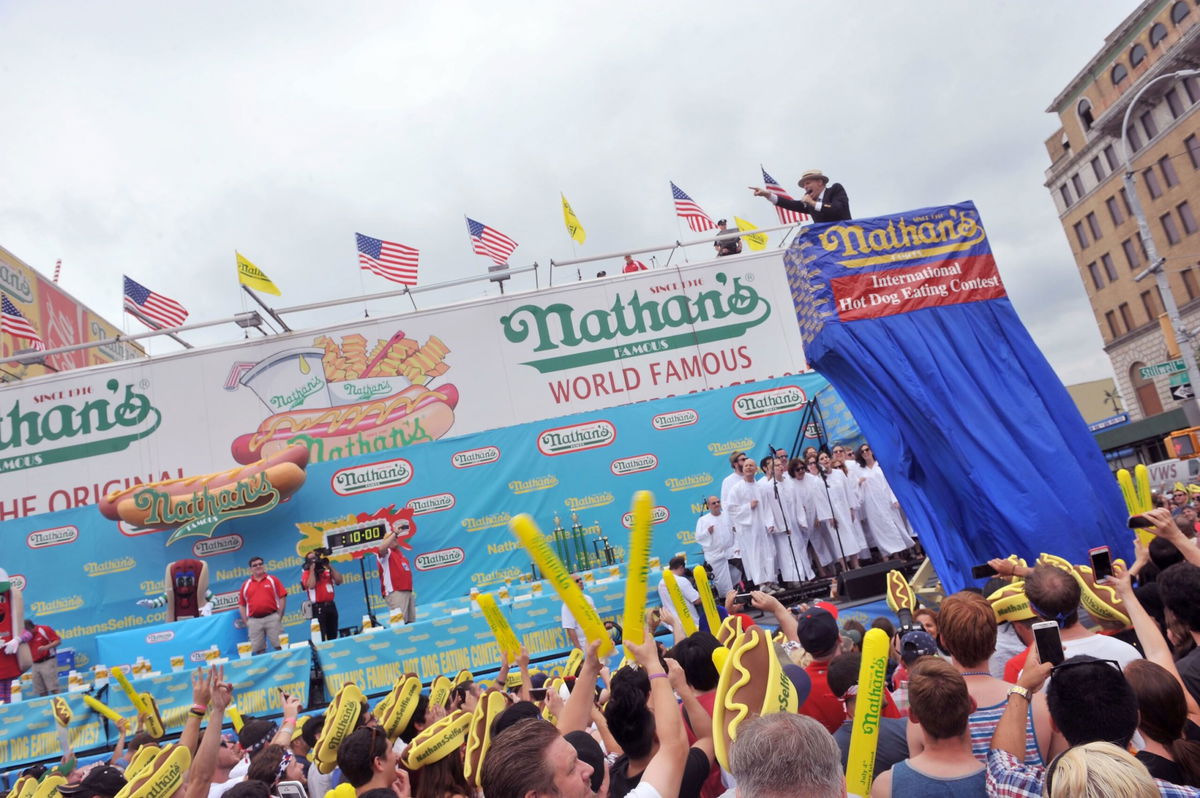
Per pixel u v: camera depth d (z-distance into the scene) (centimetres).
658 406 1492
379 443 1542
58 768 666
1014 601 436
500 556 1441
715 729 269
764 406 1498
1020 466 814
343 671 1080
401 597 1254
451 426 1554
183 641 1209
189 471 1534
